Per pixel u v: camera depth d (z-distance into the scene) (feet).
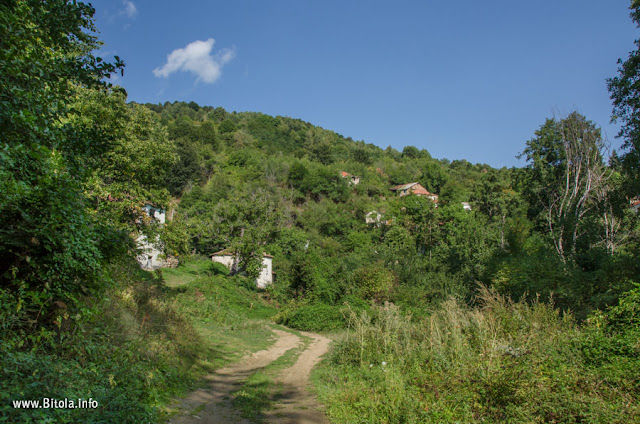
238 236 127.24
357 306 87.92
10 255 18.42
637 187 62.59
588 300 47.03
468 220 138.31
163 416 20.42
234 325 68.95
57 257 18.33
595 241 81.20
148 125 58.08
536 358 24.27
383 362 31.50
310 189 272.51
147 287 49.65
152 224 66.95
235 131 371.15
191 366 34.24
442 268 115.85
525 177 114.83
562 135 93.91
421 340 36.83
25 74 17.63
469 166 446.19
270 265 157.17
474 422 19.40
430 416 20.51
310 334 75.87
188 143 251.60
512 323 34.32
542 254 71.51
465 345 31.17
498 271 74.28
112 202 51.01
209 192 220.23
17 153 17.38
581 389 20.08
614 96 55.77
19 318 17.40
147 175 58.34
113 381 18.28
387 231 204.13
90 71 21.39
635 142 55.16
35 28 19.27
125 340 25.80
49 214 18.49
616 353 23.85
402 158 469.16
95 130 22.95
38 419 12.20
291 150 405.39
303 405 26.03
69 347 19.67
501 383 20.79
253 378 33.88
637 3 50.80
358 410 23.48
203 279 99.14
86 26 21.77
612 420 16.40
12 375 13.70
